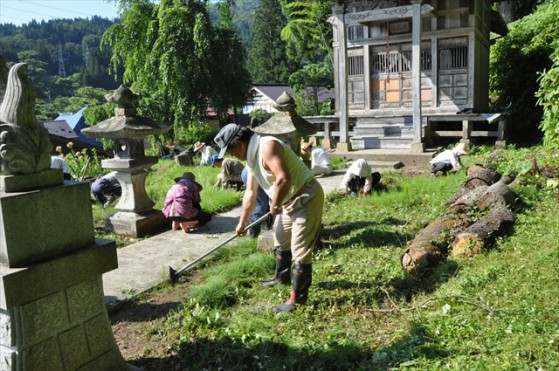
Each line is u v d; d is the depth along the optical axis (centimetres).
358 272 491
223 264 561
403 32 1486
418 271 471
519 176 715
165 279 528
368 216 718
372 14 1313
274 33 4662
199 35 2039
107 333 318
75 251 292
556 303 345
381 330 370
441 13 1423
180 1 2133
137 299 484
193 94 2195
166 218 722
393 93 1528
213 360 352
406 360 302
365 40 1534
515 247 477
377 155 1299
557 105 855
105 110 2375
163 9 2114
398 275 474
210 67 2192
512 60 1655
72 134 2930
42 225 276
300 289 417
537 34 1631
